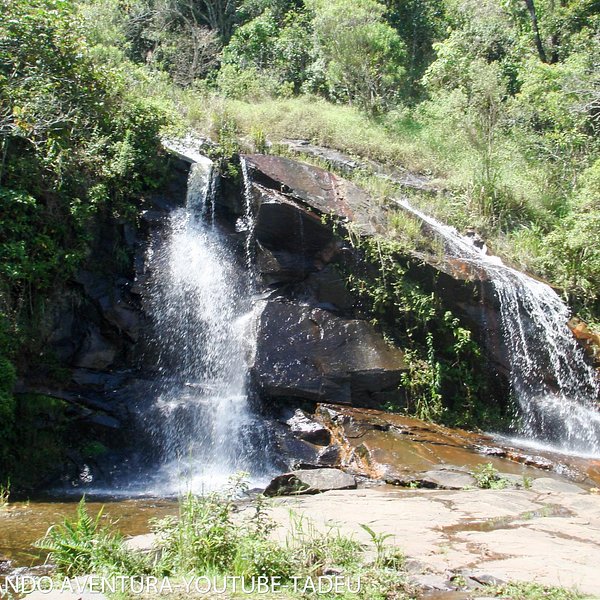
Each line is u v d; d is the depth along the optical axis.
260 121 15.62
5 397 7.94
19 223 9.33
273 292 10.65
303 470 7.77
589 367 11.34
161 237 10.67
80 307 9.63
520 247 13.65
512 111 17.08
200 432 9.02
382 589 3.78
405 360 10.47
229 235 11.15
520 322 11.38
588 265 12.91
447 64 19.20
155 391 9.41
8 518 6.18
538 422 10.67
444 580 3.97
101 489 7.96
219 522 4.45
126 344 9.77
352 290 10.85
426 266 11.06
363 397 10.02
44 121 10.07
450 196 15.02
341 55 18.53
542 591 3.75
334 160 14.51
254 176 11.51
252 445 8.90
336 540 4.50
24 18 10.32
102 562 4.20
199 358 10.23
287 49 21.16
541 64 18.61
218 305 10.59
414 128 18.22
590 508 6.21
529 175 15.88
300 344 9.97
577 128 17.48
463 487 7.55
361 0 19.14
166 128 11.82
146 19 22.17
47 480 7.93
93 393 9.12
